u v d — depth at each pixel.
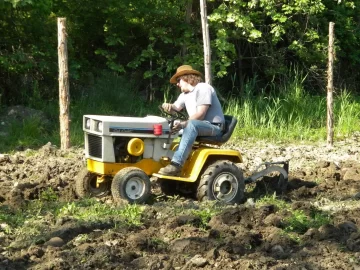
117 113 20.92
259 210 10.92
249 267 8.67
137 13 21.72
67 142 16.70
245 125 19.75
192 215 10.72
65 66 16.45
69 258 8.93
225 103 22.12
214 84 22.92
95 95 21.20
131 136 11.54
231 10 21.25
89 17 22.11
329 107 18.50
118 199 11.31
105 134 11.36
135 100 21.81
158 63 21.88
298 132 19.83
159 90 22.62
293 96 21.23
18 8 20.14
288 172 13.91
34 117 18.94
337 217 10.95
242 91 22.45
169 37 22.41
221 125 11.92
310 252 9.28
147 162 11.73
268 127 19.80
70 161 15.24
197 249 9.34
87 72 22.27
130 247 9.40
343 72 25.56
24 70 20.69
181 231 10.05
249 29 21.41
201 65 21.53
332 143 18.62
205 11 18.45
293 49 22.69
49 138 18.09
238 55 23.11
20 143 17.45
